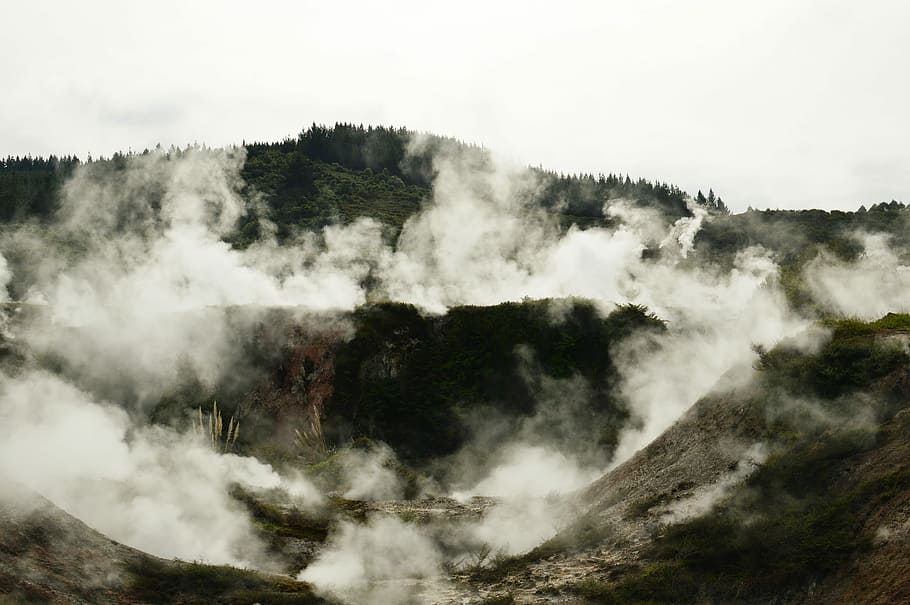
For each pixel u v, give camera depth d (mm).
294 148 119312
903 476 16031
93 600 16016
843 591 14766
